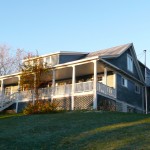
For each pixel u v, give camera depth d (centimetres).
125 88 3191
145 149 1175
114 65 2958
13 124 1978
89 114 2191
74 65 2827
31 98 3100
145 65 3619
